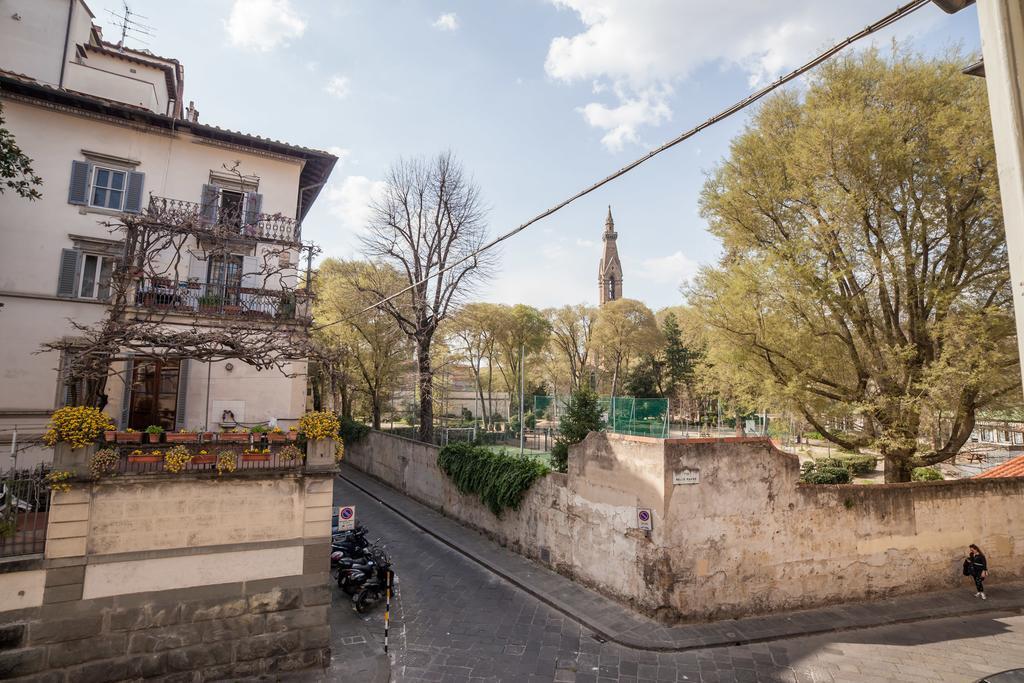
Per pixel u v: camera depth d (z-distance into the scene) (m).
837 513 12.02
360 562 12.21
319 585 9.30
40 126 16.33
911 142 13.52
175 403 16.98
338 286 31.80
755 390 16.27
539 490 14.44
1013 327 13.10
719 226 17.12
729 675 8.79
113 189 17.11
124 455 8.70
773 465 11.59
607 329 51.44
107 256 16.78
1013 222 2.24
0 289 15.44
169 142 17.88
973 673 8.91
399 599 12.12
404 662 9.31
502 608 11.62
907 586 12.41
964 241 13.71
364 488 24.45
